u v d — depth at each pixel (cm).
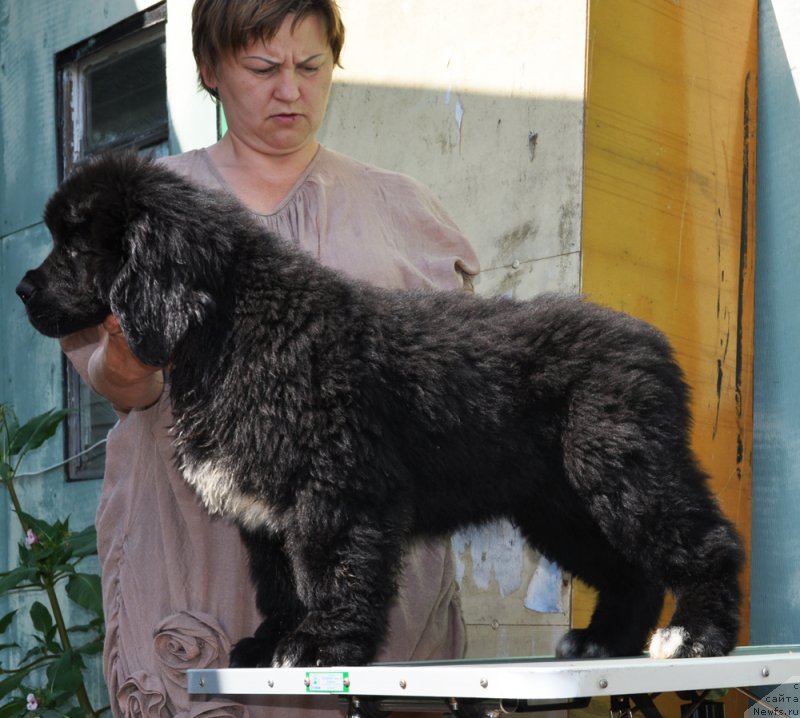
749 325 600
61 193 365
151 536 391
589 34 535
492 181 579
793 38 588
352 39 659
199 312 326
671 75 567
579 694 246
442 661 337
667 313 562
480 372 355
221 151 432
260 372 326
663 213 562
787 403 586
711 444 577
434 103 615
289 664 312
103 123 873
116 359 352
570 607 519
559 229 543
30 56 916
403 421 345
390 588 324
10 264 939
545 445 362
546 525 390
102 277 349
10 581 693
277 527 333
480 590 557
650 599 393
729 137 593
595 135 538
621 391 352
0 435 834
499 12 580
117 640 398
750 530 595
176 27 780
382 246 417
